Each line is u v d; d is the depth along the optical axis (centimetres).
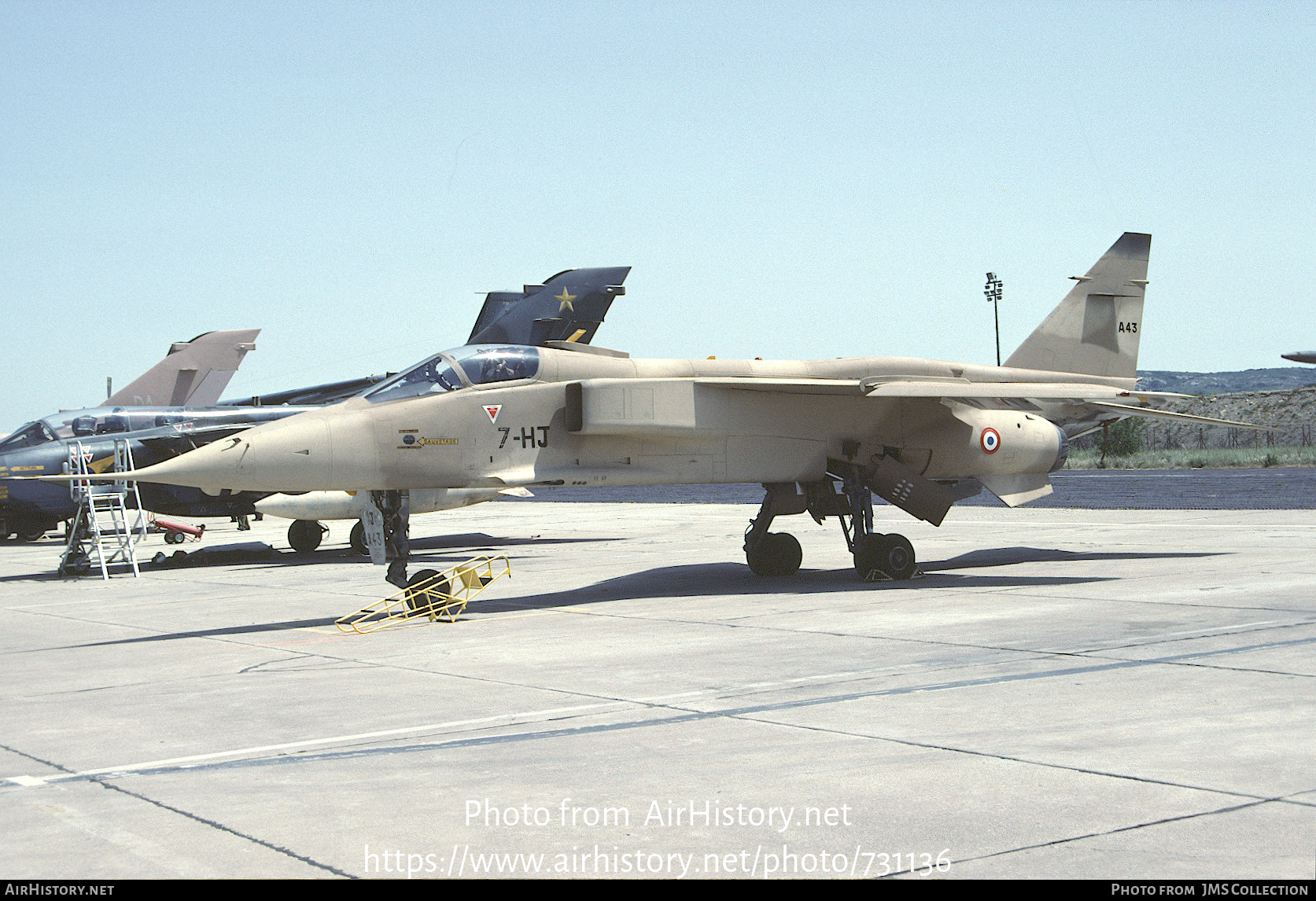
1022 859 449
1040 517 2695
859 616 1137
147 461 2214
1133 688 752
